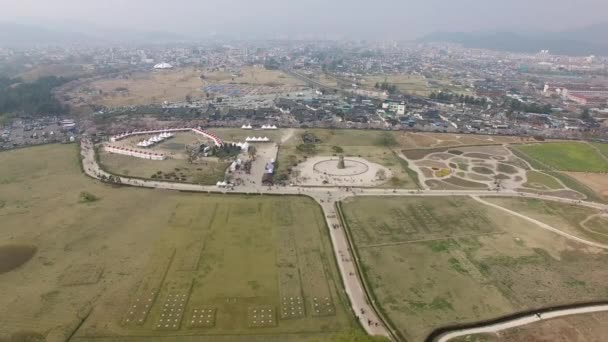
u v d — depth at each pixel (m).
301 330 103.81
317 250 142.12
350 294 119.00
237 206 176.12
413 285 123.88
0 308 108.94
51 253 136.12
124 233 150.25
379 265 133.88
